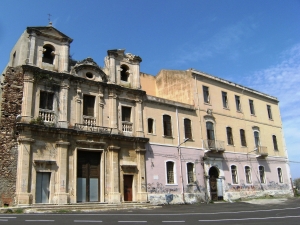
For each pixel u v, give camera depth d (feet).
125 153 88.48
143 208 76.74
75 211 65.41
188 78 114.11
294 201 101.55
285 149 146.30
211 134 113.91
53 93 79.71
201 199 101.45
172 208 77.82
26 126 71.67
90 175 82.02
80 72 86.43
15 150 71.05
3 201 67.10
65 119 79.00
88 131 81.15
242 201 107.24
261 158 131.44
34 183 70.90
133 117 93.56
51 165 74.23
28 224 43.86
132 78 97.55
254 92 138.82
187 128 106.52
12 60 89.97
